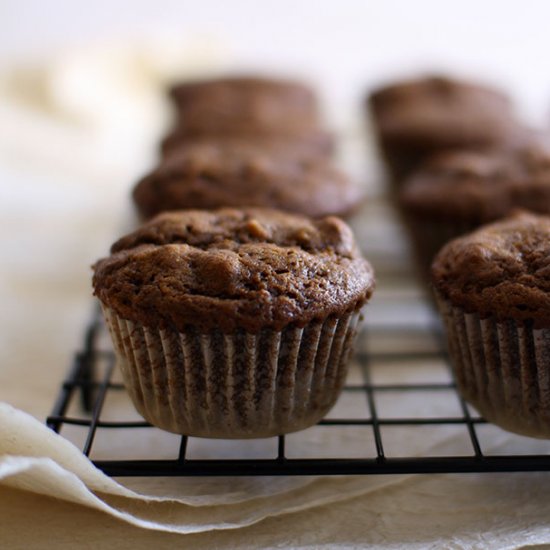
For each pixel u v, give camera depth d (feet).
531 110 1.98
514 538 0.90
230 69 2.19
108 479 0.89
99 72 2.15
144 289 0.93
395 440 1.03
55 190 1.72
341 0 2.61
